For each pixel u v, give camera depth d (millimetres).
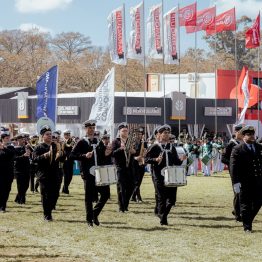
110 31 39406
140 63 125312
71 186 30328
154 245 13906
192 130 57156
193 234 15453
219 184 32031
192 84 69688
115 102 51406
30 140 25812
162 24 42625
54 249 13477
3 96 81500
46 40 137875
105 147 16688
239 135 17703
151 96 55500
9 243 14195
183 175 16391
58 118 55625
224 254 12898
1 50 133250
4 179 19969
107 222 17531
